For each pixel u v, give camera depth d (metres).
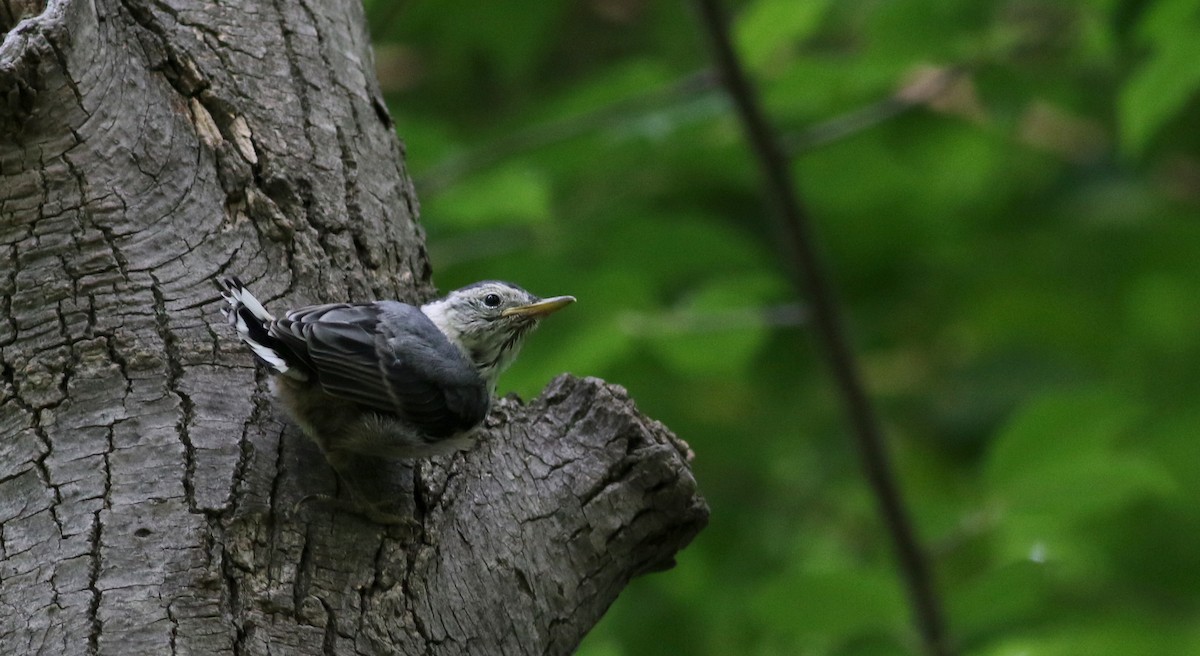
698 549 12.72
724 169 12.55
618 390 7.18
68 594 5.68
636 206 11.80
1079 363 13.39
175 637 5.61
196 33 7.50
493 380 8.46
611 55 13.79
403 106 13.50
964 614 10.09
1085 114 11.99
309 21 7.96
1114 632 10.52
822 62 11.73
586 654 13.02
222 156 7.12
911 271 13.95
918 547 10.16
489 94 13.49
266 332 6.42
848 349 10.92
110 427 6.16
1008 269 13.59
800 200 10.98
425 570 6.36
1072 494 9.54
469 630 6.34
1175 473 11.89
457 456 6.93
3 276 6.48
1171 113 10.12
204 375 6.42
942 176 13.16
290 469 6.37
